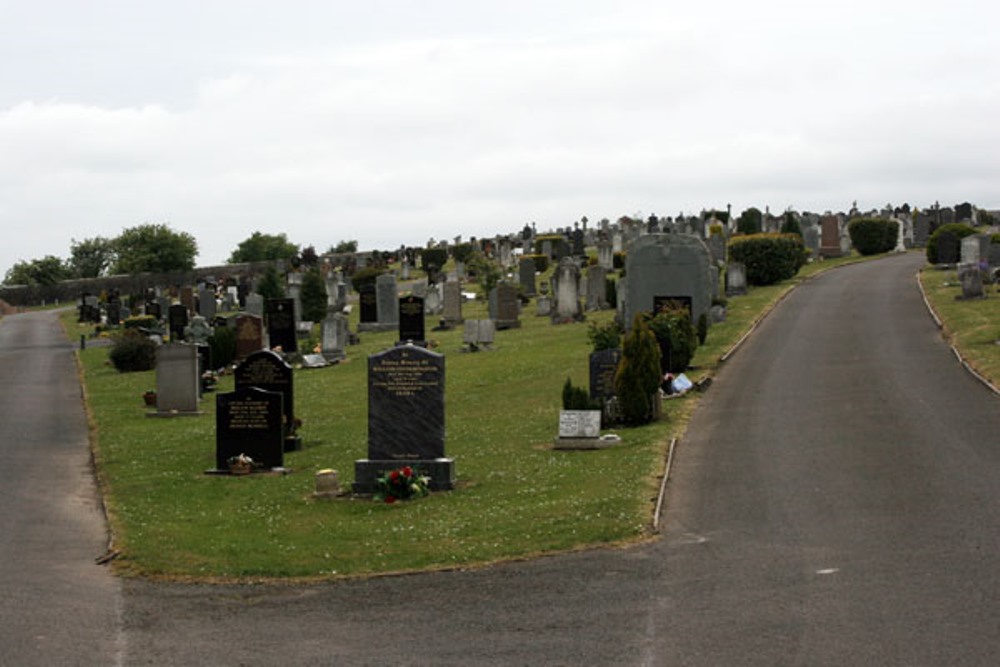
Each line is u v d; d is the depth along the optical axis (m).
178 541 17.81
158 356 33.47
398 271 89.69
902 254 68.62
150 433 30.08
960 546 14.57
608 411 25.95
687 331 31.84
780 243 54.91
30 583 15.47
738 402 26.97
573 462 21.97
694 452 21.88
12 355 54.66
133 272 128.50
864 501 17.23
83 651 12.50
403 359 20.83
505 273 70.69
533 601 13.62
